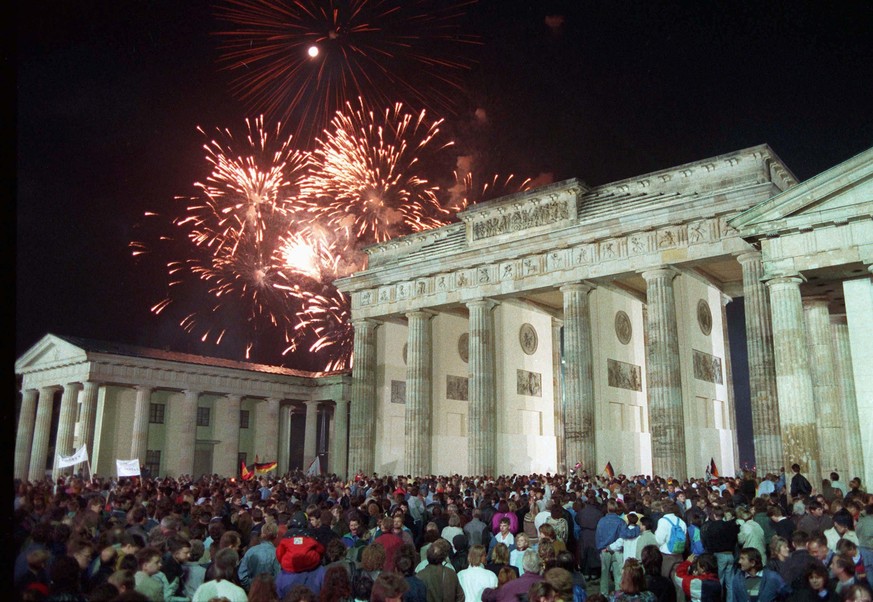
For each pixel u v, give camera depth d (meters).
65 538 15.58
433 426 73.88
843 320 46.31
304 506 32.22
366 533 22.59
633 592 13.52
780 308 37.31
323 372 106.75
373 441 77.50
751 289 52.41
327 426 116.19
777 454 49.59
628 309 71.12
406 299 75.12
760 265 52.16
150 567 13.40
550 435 76.31
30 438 93.12
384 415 78.25
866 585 13.00
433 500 34.94
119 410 90.12
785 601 14.37
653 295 57.28
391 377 80.12
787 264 37.41
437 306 73.06
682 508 29.61
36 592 10.27
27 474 91.06
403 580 12.64
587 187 64.56
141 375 86.31
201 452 96.94
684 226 56.78
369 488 45.09
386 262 80.19
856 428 44.50
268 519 20.23
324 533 18.89
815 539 16.44
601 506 29.11
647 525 21.91
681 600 20.72
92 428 82.25
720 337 68.38
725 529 20.53
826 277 38.69
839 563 14.15
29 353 89.56
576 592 15.85
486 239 69.56
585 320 61.84
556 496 30.61
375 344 79.88
